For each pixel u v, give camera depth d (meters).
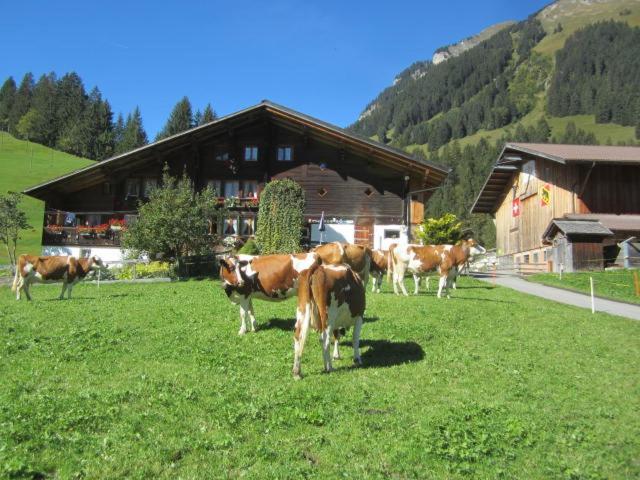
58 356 10.86
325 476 6.12
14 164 94.62
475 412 8.17
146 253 31.20
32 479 5.92
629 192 39.16
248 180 40.12
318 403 8.36
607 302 24.17
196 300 18.55
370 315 15.52
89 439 6.84
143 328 13.59
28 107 161.50
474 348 12.45
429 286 25.70
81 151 143.12
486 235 96.19
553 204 41.31
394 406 8.44
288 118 37.91
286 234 33.56
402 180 38.50
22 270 19.39
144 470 6.12
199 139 39.75
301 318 9.77
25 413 7.50
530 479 6.36
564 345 13.37
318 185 39.03
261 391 8.84
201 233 29.86
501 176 50.44
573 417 8.43
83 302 18.48
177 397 8.41
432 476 6.28
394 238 38.06
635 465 6.85
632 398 9.45
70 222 39.78
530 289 29.48
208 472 6.12
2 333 12.92
